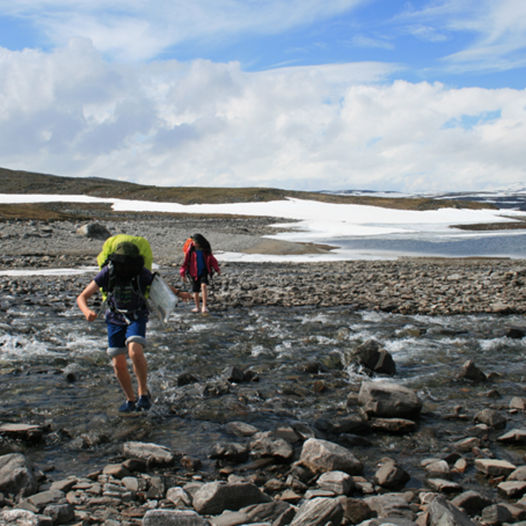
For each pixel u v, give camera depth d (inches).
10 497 165.8
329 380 317.1
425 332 452.4
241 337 424.8
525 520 159.5
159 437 228.1
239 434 232.7
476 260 1393.9
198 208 4982.8
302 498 173.2
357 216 4446.4
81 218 2906.0
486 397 289.0
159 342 400.5
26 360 343.9
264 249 1640.0
